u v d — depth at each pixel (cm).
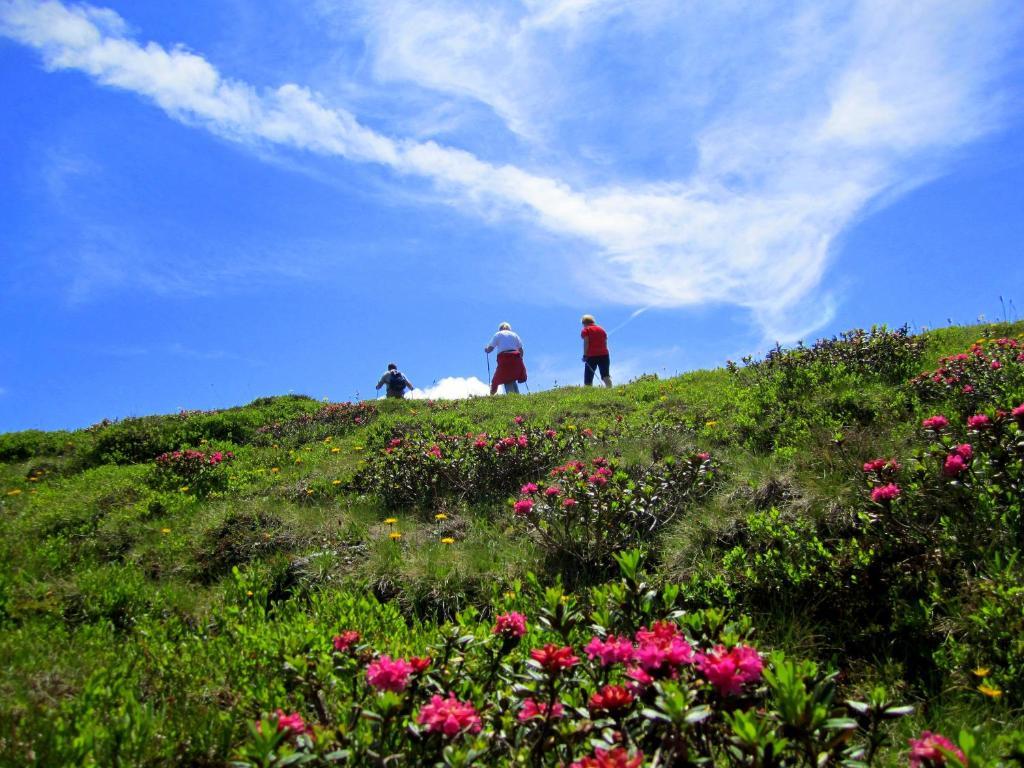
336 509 757
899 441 581
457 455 779
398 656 350
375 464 830
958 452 440
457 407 1289
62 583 545
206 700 334
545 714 218
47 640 420
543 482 619
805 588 421
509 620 273
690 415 866
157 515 800
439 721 201
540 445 796
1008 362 677
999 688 316
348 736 224
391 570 560
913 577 400
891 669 357
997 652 329
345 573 573
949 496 437
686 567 487
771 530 470
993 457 435
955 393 656
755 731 174
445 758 197
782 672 186
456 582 533
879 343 868
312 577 570
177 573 620
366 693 281
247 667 356
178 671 361
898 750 286
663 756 190
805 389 825
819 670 367
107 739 273
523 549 575
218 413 1409
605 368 1459
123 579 554
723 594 436
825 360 893
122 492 875
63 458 1202
